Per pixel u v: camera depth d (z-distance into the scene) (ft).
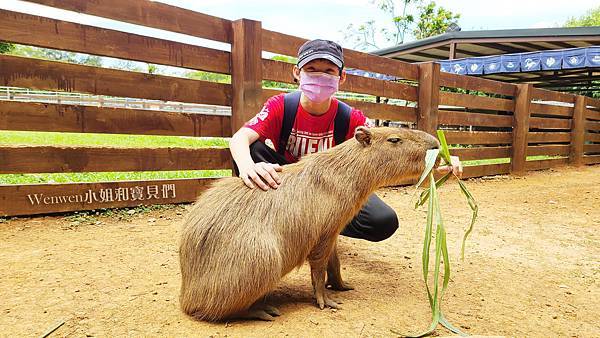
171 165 16.56
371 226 10.67
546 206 20.12
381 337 7.10
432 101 24.70
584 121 38.55
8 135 35.01
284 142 9.96
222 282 7.13
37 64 13.67
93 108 14.79
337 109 9.71
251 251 7.14
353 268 11.03
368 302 8.71
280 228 7.57
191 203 17.21
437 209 7.84
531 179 29.58
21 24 13.25
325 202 7.95
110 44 14.82
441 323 7.29
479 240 14.03
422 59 63.10
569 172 33.91
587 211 19.13
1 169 13.50
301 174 8.06
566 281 10.36
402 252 12.55
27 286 8.93
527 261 11.91
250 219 7.45
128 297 8.51
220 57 17.34
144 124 15.84
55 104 14.12
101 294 8.63
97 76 14.75
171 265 10.52
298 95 9.68
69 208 14.85
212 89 17.29
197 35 16.58
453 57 51.03
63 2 13.75
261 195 7.73
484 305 8.73
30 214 14.26
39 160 14.08
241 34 16.96
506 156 31.42
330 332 7.25
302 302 8.68
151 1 15.40
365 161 8.25
